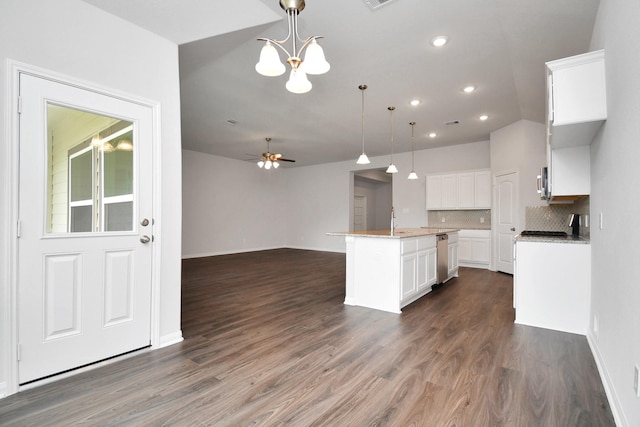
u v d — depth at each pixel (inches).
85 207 84.0
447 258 192.5
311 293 169.3
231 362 88.9
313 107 187.8
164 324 100.3
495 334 109.7
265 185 385.1
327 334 110.3
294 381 78.7
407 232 164.1
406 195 310.0
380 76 145.9
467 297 159.8
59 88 78.7
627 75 61.2
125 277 91.3
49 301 77.6
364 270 144.9
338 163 363.9
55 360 78.6
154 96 97.5
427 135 249.6
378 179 433.7
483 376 81.0
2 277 70.6
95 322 85.7
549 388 75.1
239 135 252.2
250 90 162.7
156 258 98.0
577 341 103.3
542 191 135.3
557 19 98.4
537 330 113.3
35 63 74.8
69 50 80.2
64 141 80.3
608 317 77.0
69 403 68.7
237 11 95.9
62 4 79.3
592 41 104.3
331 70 140.1
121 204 90.8
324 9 98.8
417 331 113.0
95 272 85.4
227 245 342.0
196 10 92.0
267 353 94.9
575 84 81.5
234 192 349.4
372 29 109.4
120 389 74.4
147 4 87.6
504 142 224.2
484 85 155.0
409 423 62.5
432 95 168.6
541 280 116.8
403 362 89.0
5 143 70.7
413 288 148.2
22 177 73.3
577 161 108.9
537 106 179.3
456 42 117.3
